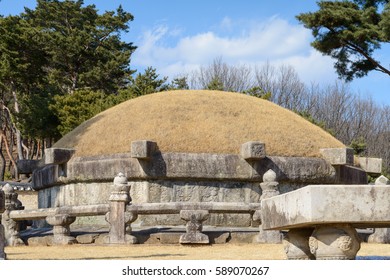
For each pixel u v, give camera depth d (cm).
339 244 739
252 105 2300
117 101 4684
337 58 4012
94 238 1773
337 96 6053
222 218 1969
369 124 6003
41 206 2322
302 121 2366
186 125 2092
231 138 2058
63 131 4834
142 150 1923
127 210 1703
